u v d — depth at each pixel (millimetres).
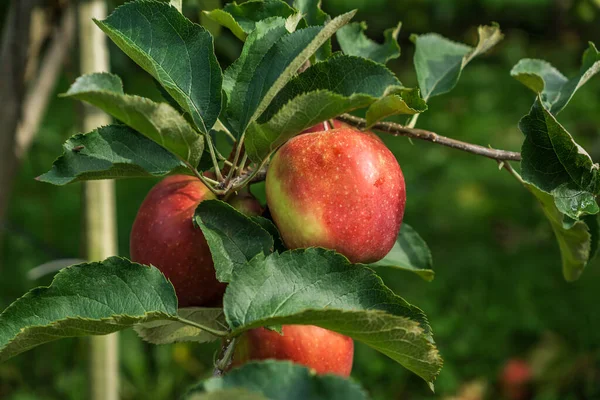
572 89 980
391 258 1000
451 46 1056
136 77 3547
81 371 2295
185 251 921
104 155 890
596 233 993
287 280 866
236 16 949
